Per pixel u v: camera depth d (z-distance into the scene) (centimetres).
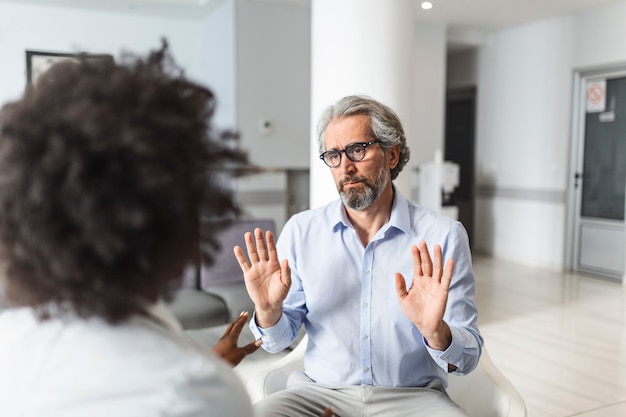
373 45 325
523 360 361
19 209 63
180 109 71
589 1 567
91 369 64
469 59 766
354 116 163
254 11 555
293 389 166
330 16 329
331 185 335
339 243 171
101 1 529
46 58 547
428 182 638
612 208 595
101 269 64
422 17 629
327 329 167
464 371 149
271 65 571
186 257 72
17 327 73
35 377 65
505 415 169
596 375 336
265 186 582
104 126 63
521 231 697
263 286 146
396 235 167
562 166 642
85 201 61
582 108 620
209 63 607
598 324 438
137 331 68
